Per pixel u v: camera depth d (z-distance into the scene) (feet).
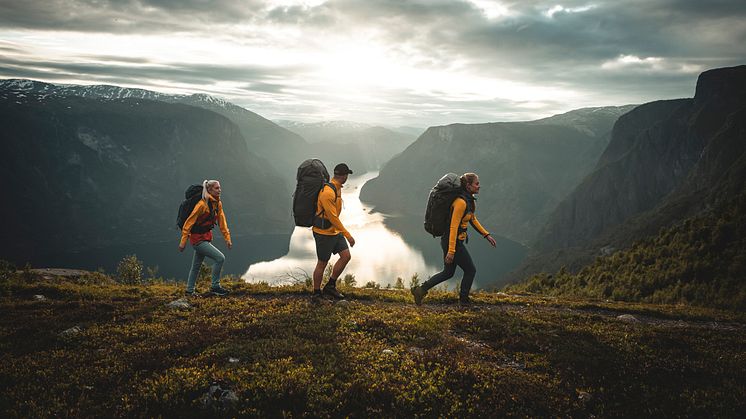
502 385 19.71
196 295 34.19
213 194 33.96
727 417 18.08
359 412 17.33
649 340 26.53
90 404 17.11
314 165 31.42
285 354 21.44
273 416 16.83
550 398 19.12
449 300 36.60
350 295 35.83
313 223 31.68
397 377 19.76
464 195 30.89
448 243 31.14
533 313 33.58
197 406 17.08
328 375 19.54
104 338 23.31
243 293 35.22
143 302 31.50
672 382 21.04
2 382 18.47
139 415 16.44
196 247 33.94
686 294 52.42
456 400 18.52
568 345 24.81
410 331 25.68
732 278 51.42
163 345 22.26
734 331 32.37
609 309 38.63
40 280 43.27
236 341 22.93
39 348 22.07
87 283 44.93
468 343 25.03
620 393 19.84
